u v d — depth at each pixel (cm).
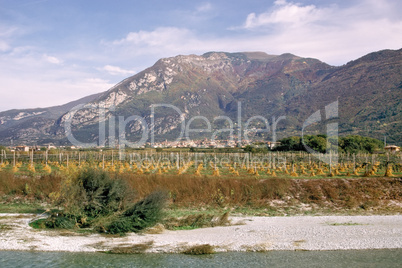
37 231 2867
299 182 4222
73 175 3069
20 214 3456
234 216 3516
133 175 4206
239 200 3941
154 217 2903
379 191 4075
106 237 2747
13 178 4322
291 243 2598
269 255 2383
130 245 2556
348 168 6234
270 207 3825
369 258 2320
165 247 2519
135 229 2861
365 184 4184
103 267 2173
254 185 4081
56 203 3098
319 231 2862
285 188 4097
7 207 3750
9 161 7844
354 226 3016
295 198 3997
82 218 2980
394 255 2370
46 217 3238
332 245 2550
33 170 5547
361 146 9875
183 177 4178
